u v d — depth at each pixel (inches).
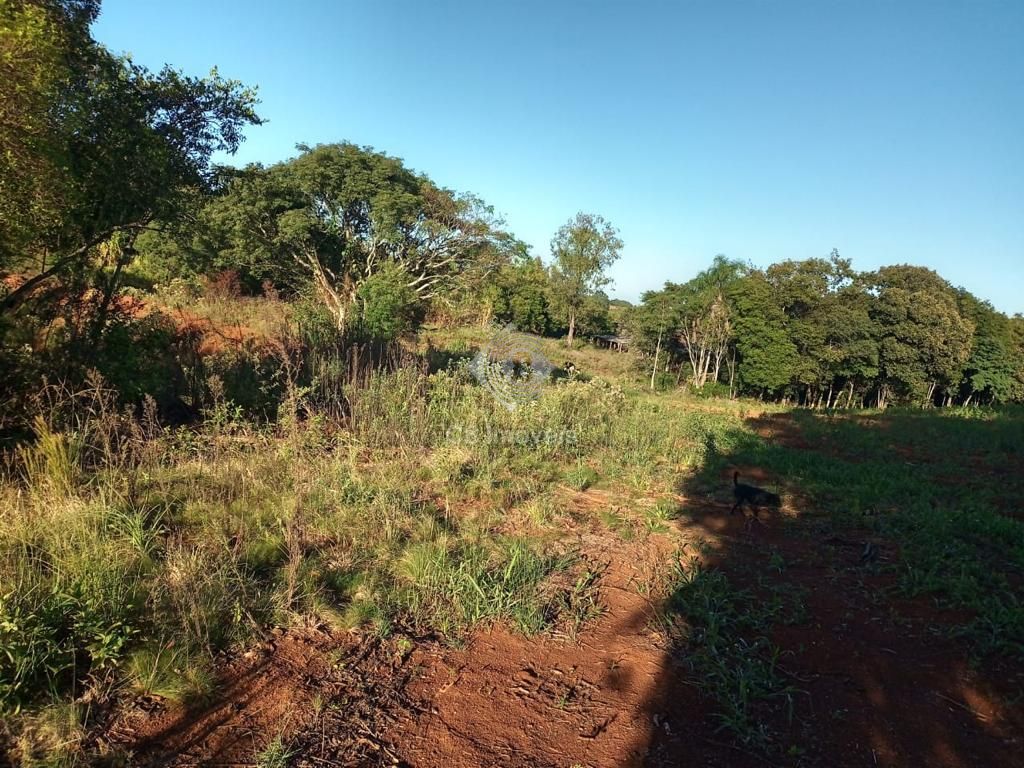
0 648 109.6
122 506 179.9
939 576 199.9
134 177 259.8
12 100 190.7
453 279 958.4
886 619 173.3
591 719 125.5
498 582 173.8
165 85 277.0
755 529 247.3
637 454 347.3
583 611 168.6
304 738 111.9
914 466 407.2
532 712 126.3
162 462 231.6
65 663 115.3
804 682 141.1
